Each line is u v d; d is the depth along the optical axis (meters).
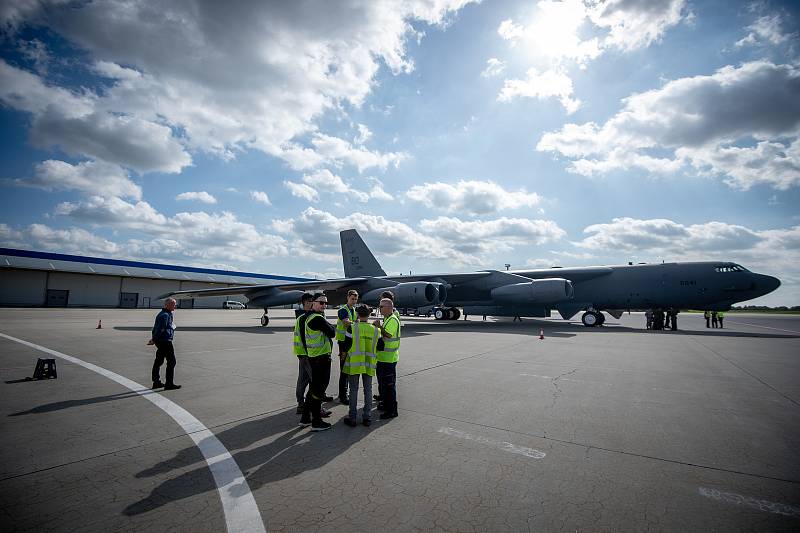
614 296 20.20
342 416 5.27
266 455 3.85
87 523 2.63
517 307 23.02
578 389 6.57
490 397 6.05
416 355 10.38
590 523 2.67
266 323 21.23
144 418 4.98
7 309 36.94
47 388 6.57
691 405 5.61
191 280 55.38
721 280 17.64
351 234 26.86
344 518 2.73
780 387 6.73
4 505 2.85
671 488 3.19
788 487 3.21
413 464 3.65
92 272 46.03
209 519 2.71
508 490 3.14
